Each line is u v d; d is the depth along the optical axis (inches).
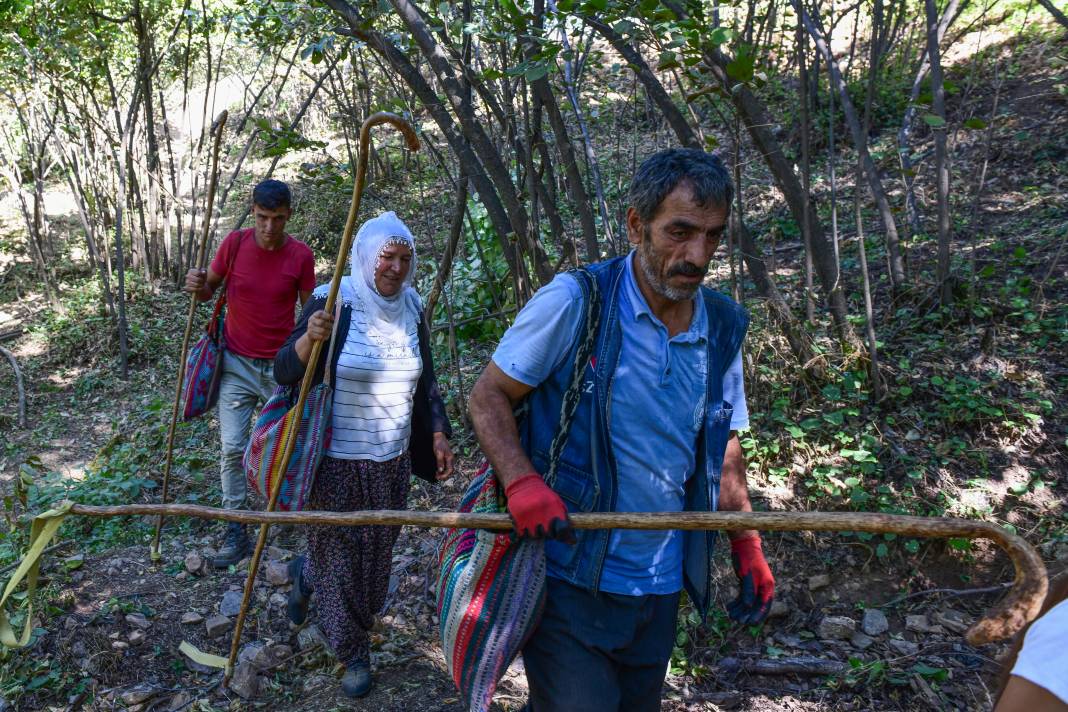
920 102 157.6
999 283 214.7
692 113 170.2
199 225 449.7
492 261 260.7
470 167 180.2
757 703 129.8
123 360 326.0
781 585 152.6
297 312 243.4
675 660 138.3
